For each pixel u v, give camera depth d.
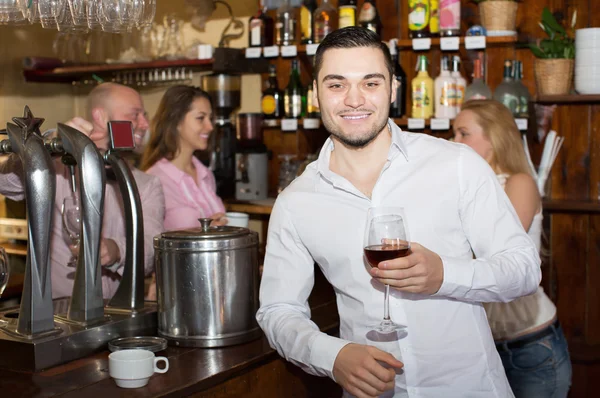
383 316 1.72
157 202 2.62
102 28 2.08
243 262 1.91
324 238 1.76
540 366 2.46
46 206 1.73
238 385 1.77
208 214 3.28
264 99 3.99
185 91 3.26
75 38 4.42
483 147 2.67
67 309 2.05
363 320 1.75
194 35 4.37
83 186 1.83
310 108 3.85
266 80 4.11
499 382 1.75
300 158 3.96
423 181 1.72
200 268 1.87
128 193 1.97
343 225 1.75
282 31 3.88
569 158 3.51
